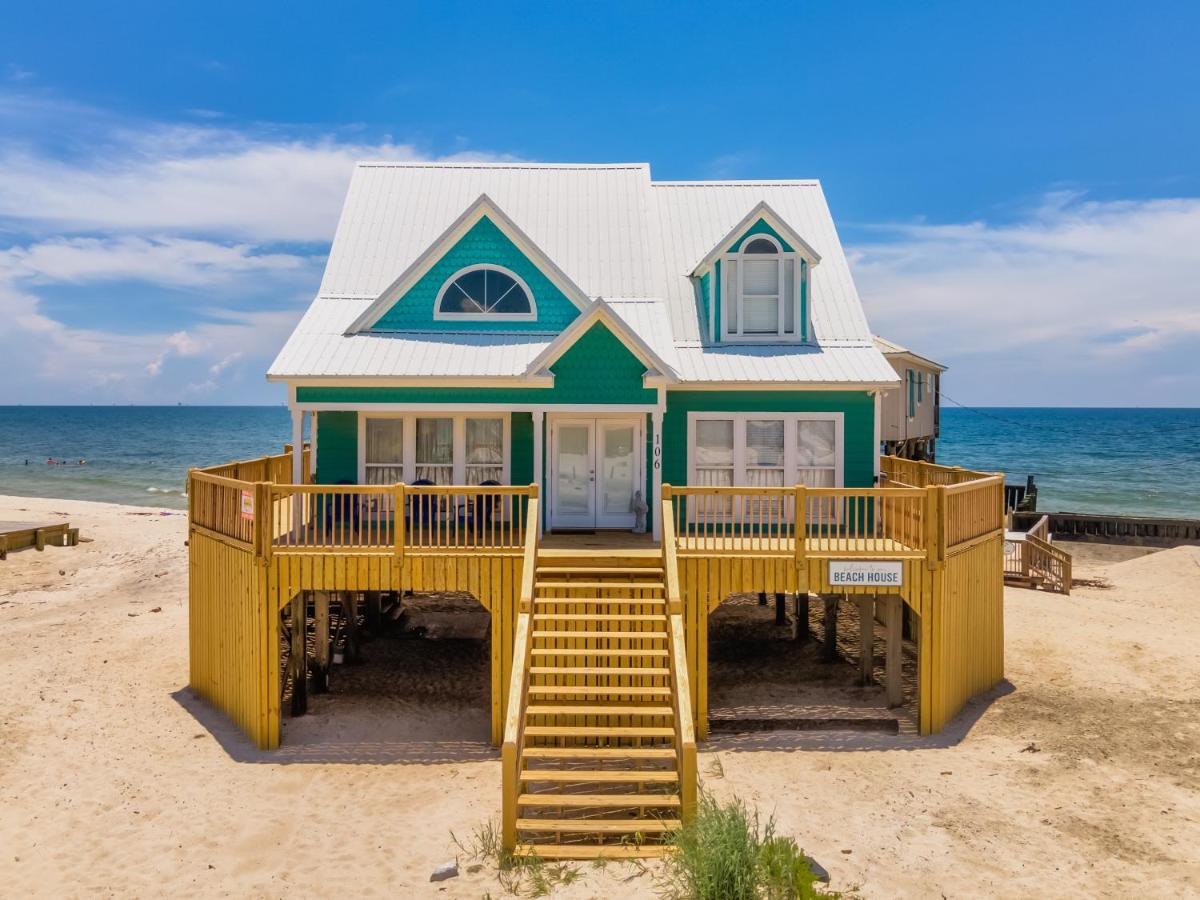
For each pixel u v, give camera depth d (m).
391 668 17.17
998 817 10.45
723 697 15.07
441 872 9.30
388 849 10.05
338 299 17.78
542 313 17.14
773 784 11.56
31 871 9.59
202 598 15.13
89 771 12.16
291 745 13.25
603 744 12.77
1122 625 19.78
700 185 21.47
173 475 81.12
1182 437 141.00
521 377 15.26
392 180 20.45
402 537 13.05
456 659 17.78
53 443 130.25
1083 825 10.17
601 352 15.55
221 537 14.23
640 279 18.45
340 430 16.55
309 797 11.50
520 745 10.62
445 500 16.52
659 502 15.48
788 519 16.89
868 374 16.67
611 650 12.34
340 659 17.39
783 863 8.70
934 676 13.18
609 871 9.32
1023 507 40.59
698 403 16.89
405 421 16.53
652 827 9.99
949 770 11.89
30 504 46.34
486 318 17.16
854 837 10.02
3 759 12.44
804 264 17.84
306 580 13.01
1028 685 15.20
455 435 16.56
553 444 16.72
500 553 13.09
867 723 13.47
